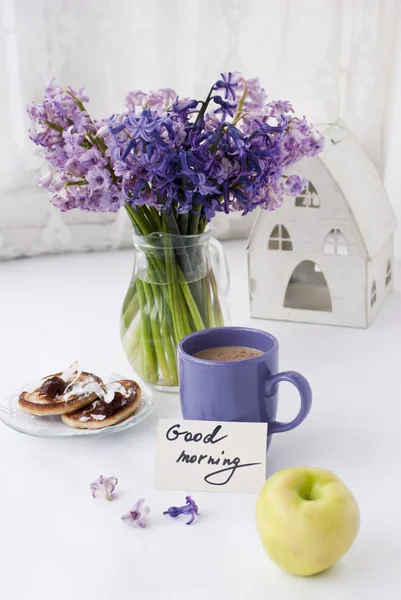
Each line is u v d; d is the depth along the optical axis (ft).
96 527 3.44
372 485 3.60
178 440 3.64
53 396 3.95
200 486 3.61
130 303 4.15
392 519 3.44
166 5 5.99
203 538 3.39
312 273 5.23
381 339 4.72
